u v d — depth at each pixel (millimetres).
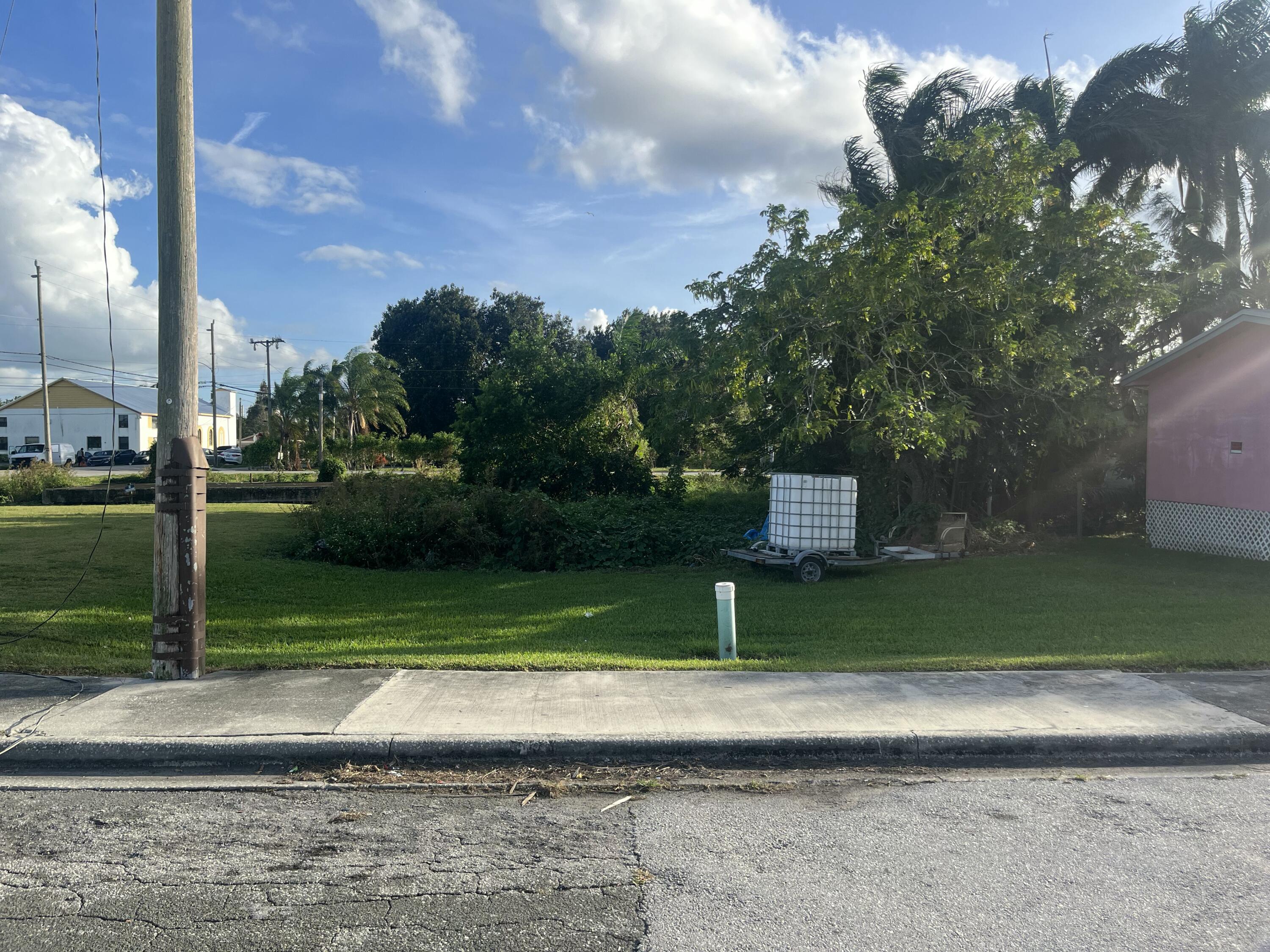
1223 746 5691
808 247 15055
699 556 15375
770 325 15016
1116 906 3623
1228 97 19109
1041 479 19109
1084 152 19250
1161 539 16547
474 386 66688
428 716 5906
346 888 3777
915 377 14688
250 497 28609
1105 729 5750
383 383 56219
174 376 6906
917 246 13820
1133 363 18328
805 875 3918
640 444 25062
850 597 11523
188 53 7039
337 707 6094
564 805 4797
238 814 4629
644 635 9016
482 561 14766
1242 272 19438
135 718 5840
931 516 15633
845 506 13164
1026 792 4992
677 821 4566
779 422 17562
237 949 3273
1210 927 3451
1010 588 12094
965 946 3311
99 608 9625
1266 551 14461
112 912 3547
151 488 28234
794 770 5387
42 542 14852
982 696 6484
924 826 4496
